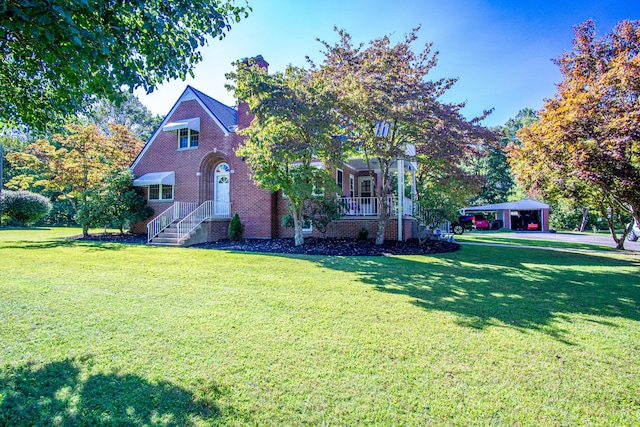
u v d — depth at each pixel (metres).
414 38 11.32
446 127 10.78
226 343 3.51
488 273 7.82
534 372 3.02
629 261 10.26
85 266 7.55
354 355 3.28
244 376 2.86
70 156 17.88
